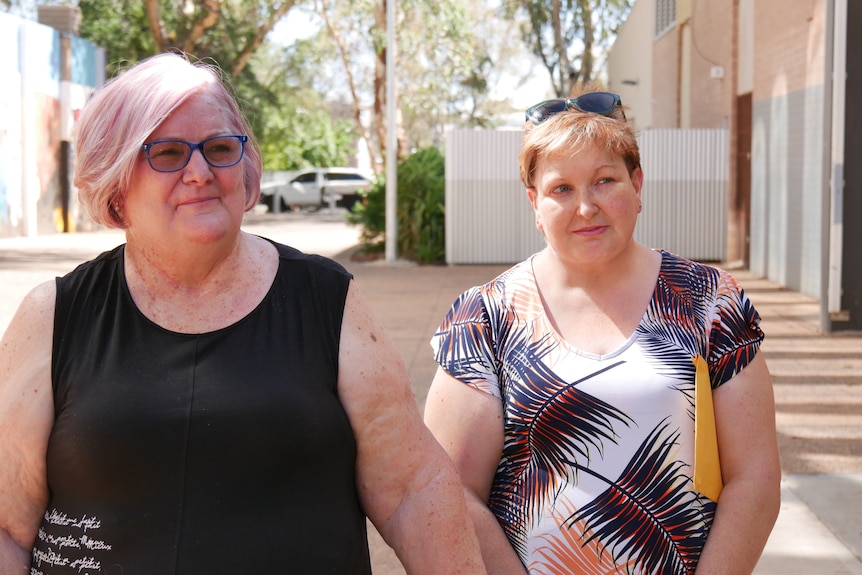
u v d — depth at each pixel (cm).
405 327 1009
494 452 224
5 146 2208
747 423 218
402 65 3303
